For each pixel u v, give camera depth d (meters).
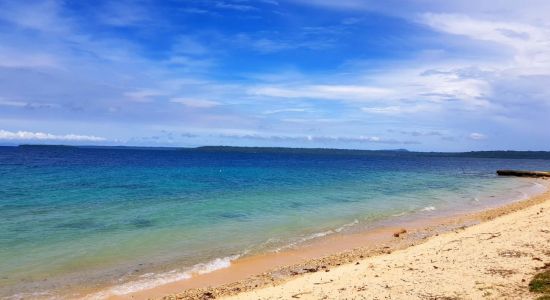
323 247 17.81
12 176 44.00
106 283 12.93
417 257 14.48
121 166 69.12
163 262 15.14
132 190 34.19
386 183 49.19
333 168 81.81
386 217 25.30
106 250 16.20
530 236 15.93
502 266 12.30
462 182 55.44
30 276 13.23
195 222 21.72
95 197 29.42
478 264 12.72
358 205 29.75
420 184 49.81
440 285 11.11
